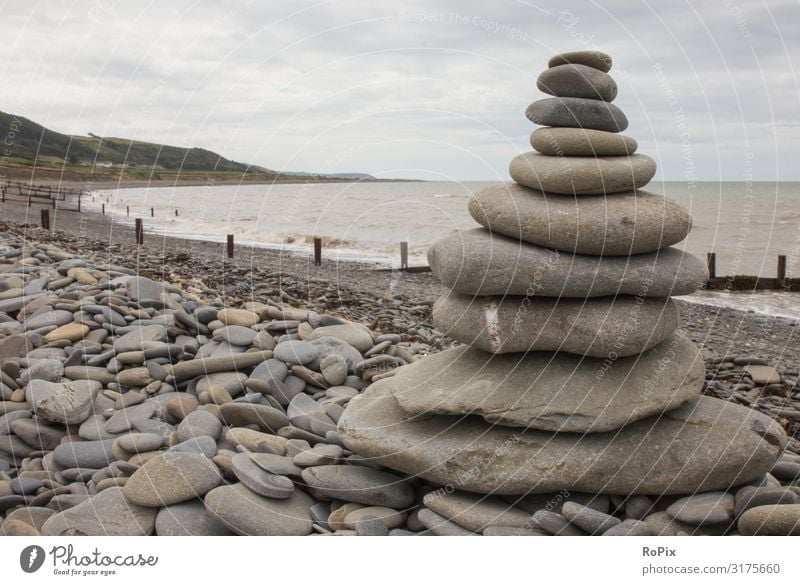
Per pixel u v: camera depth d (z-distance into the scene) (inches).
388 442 148.7
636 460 142.1
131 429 185.2
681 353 159.0
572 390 145.2
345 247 854.5
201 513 147.3
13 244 402.3
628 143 150.7
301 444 176.1
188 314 253.1
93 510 145.9
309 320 261.4
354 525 143.0
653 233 142.6
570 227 140.3
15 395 199.5
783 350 391.2
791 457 184.1
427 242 888.3
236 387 206.2
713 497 142.9
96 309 252.1
